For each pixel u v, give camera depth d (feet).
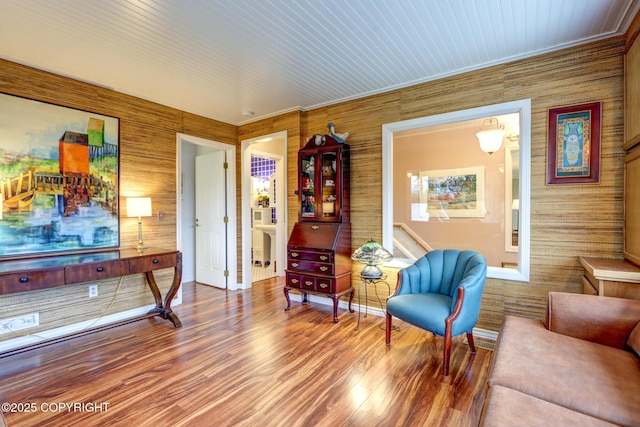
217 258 15.43
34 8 6.50
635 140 6.66
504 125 14.66
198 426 5.58
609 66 7.72
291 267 11.83
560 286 8.36
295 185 13.48
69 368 7.60
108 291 10.62
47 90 9.45
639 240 6.57
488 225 15.43
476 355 8.20
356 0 6.38
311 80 10.35
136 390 6.67
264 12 6.77
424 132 16.71
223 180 15.17
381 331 9.85
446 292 8.91
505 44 8.14
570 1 6.40
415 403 6.23
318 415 5.88
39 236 9.28
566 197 8.25
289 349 8.60
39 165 9.29
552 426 3.54
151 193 12.02
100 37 7.69
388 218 11.25
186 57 8.74
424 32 7.61
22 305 8.83
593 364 4.85
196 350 8.55
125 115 11.26
